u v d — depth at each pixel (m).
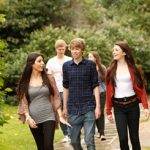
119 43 13.02
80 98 13.02
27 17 33.66
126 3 42.28
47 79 12.88
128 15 41.16
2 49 14.08
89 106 12.99
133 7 42.03
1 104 13.70
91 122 12.94
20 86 12.85
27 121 12.70
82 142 17.34
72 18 36.06
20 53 31.52
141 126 21.28
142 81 12.94
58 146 17.22
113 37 36.31
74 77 13.06
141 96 12.92
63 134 18.66
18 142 18.33
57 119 12.89
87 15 37.12
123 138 12.85
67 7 35.84
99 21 37.88
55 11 34.94
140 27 40.34
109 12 40.88
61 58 17.48
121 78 12.89
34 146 17.55
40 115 12.70
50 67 17.39
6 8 33.22
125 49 12.97
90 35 33.19
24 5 33.59
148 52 36.84
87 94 13.02
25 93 12.78
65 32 32.34
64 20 35.62
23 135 19.94
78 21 36.50
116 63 13.05
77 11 36.59
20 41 33.44
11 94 30.36
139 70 12.96
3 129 21.28
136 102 12.95
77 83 13.04
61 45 17.45
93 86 13.07
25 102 12.87
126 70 12.96
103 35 34.41
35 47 31.61
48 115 12.72
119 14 41.69
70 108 13.09
